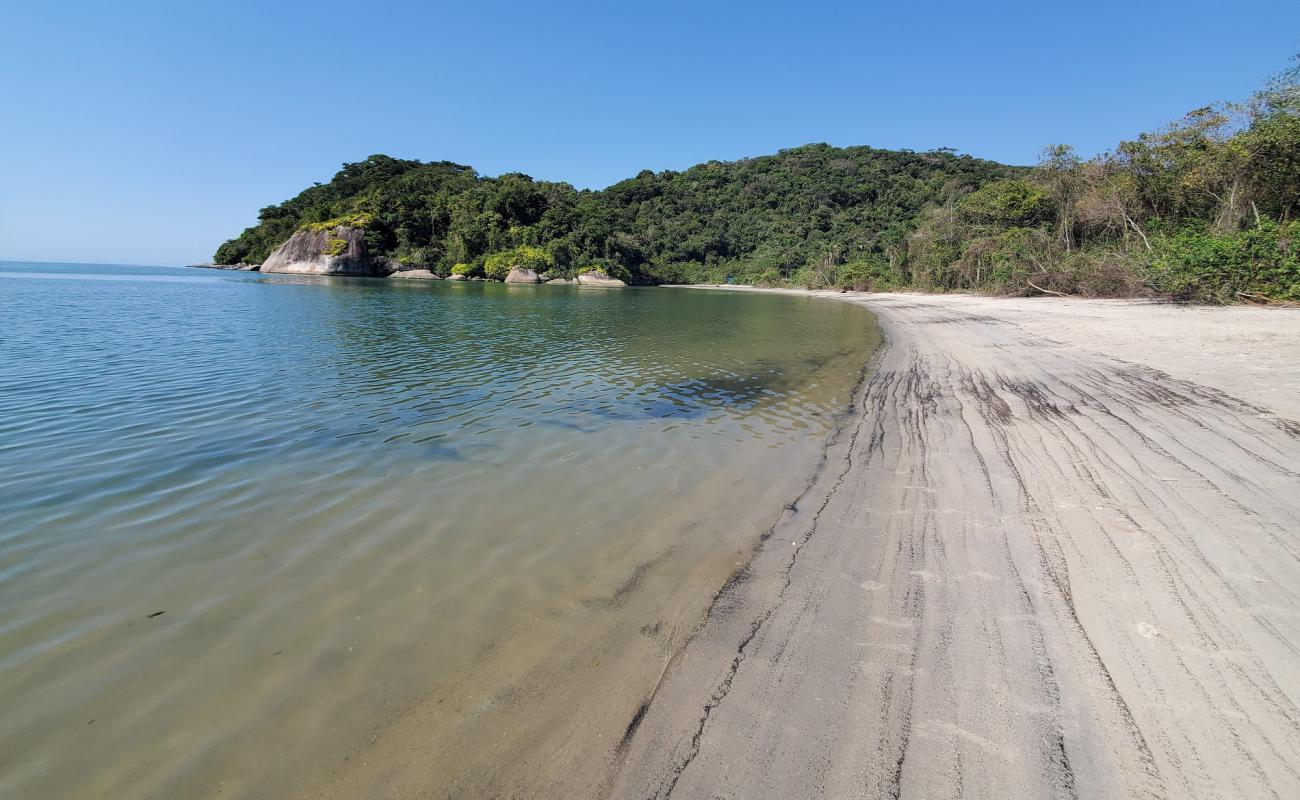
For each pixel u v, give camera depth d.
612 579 3.98
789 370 12.87
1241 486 4.62
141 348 14.07
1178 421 6.45
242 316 22.53
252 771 2.45
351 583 3.92
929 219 49.97
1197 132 23.75
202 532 4.65
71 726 2.68
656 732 2.61
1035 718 2.54
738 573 4.03
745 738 2.54
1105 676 2.74
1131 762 2.27
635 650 3.21
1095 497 4.73
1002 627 3.20
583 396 10.04
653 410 9.06
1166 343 11.57
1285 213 19.64
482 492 5.57
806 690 2.82
